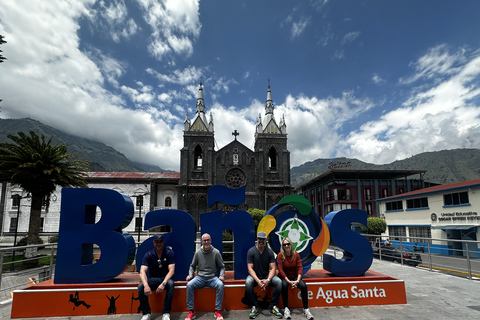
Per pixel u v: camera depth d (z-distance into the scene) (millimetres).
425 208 31438
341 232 7590
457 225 27141
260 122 45969
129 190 42375
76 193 6863
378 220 33250
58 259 6645
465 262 19859
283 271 6594
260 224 7520
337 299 6883
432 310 6539
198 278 6293
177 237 7031
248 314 6355
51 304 6254
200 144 43938
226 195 7723
